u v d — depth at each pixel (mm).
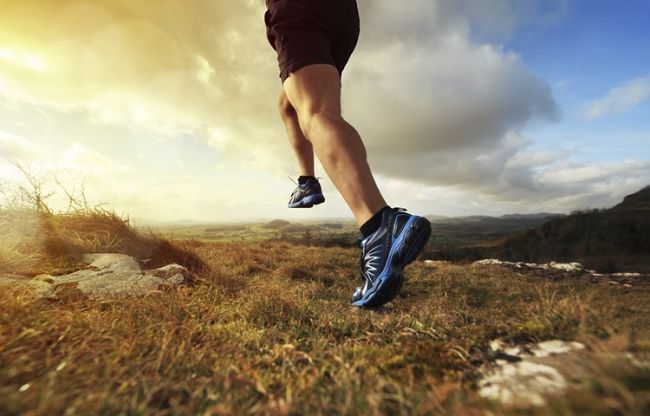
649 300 4617
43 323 1396
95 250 4121
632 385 751
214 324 1987
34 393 843
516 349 1183
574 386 844
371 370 1100
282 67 1776
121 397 929
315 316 2195
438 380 1064
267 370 1251
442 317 1864
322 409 893
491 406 810
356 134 1632
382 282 1591
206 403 960
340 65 2115
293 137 2307
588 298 1424
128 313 1798
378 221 1588
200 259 5098
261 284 4629
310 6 1734
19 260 3256
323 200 2354
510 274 8727
